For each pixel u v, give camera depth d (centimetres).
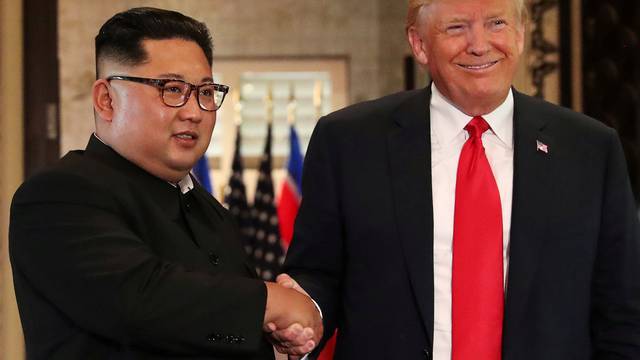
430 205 172
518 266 166
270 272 471
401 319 171
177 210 155
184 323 134
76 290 133
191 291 135
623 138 278
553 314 167
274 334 147
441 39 168
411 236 171
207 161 471
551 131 177
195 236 155
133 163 152
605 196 175
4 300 320
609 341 175
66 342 138
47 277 136
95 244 135
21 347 320
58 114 353
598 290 176
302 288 178
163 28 151
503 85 169
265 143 489
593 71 294
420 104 182
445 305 169
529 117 177
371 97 527
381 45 529
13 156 340
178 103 150
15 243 141
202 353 138
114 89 150
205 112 153
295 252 189
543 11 308
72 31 511
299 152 489
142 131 149
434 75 174
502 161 175
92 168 146
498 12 166
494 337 166
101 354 137
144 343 134
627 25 279
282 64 527
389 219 175
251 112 525
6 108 340
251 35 528
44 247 137
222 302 137
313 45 529
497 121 176
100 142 154
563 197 171
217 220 168
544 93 308
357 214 177
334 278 189
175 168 153
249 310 139
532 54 309
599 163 175
